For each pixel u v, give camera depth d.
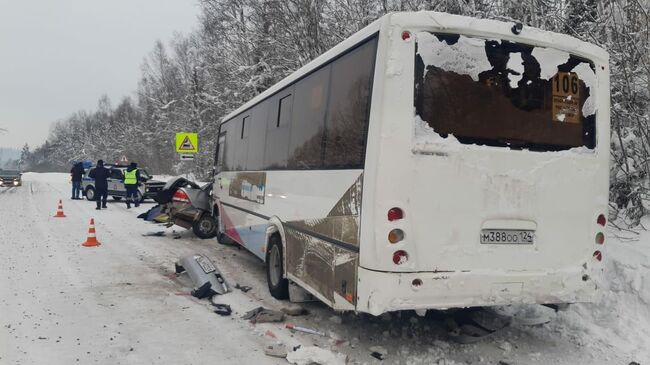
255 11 19.72
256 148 7.77
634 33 6.48
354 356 4.58
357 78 4.42
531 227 4.27
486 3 9.02
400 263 3.88
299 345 4.83
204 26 27.50
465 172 4.05
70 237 11.20
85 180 22.86
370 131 4.02
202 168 31.20
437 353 4.64
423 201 3.94
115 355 4.54
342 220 4.46
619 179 7.22
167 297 6.52
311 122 5.46
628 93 6.68
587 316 5.35
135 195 19.06
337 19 13.53
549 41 4.41
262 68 19.61
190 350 4.69
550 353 4.66
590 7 7.31
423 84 4.00
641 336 4.84
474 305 4.08
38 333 5.05
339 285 4.46
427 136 3.97
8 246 9.77
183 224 11.85
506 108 4.25
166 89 46.41
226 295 6.62
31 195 24.88
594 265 4.52
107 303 6.18
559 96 4.46
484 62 4.21
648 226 6.44
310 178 5.32
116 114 81.31
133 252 9.68
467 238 4.05
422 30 4.04
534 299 4.26
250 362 4.43
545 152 4.35
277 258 6.47
